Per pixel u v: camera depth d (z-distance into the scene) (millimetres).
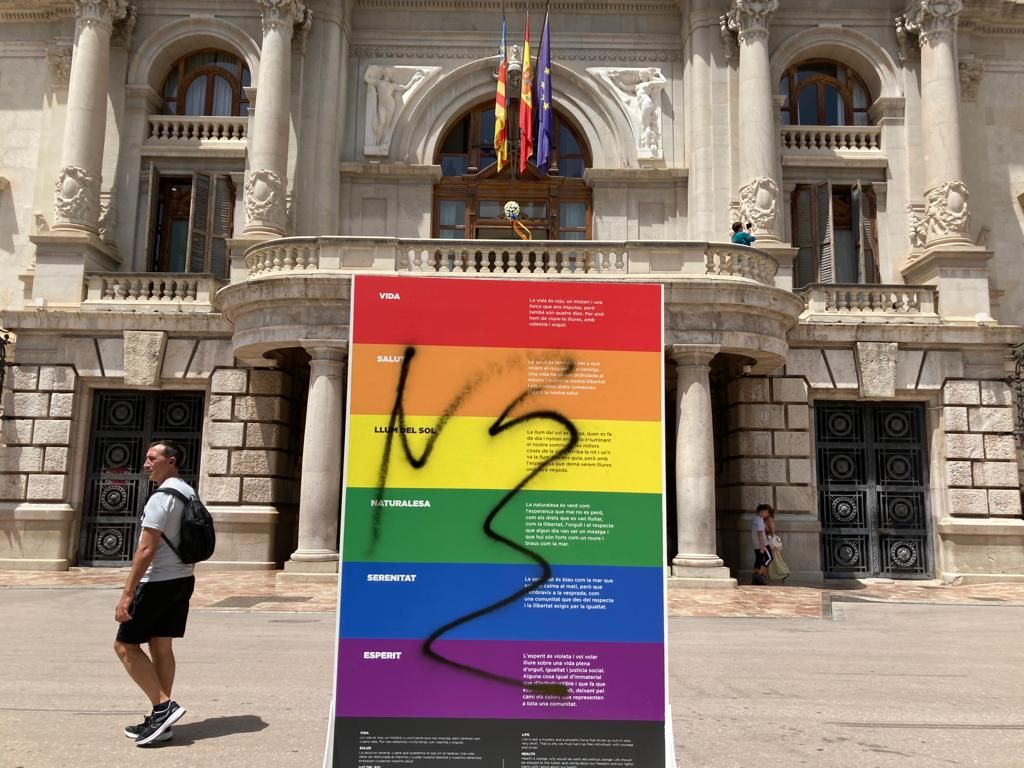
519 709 4496
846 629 13383
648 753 4488
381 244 19125
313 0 24531
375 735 4438
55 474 21828
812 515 21406
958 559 21328
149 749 6414
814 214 24109
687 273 18969
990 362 22156
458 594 4559
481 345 4734
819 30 24922
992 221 25016
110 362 22188
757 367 21062
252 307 19188
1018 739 7000
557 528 4633
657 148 24750
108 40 24031
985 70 25406
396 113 25016
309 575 17969
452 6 25328
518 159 25047
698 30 24609
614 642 4566
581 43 25375
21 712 7500
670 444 22547
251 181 22562
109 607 14836
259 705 7855
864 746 6746
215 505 21469
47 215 24578
